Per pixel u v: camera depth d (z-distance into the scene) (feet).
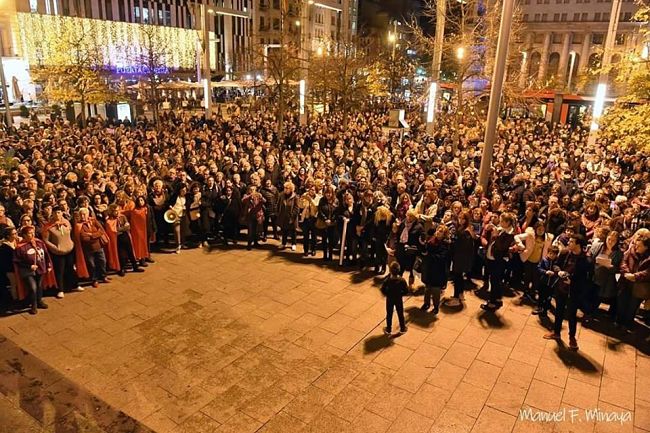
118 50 167.73
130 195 36.88
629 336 27.20
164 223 40.52
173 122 100.73
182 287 32.96
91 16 200.44
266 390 22.06
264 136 79.30
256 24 236.02
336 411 20.74
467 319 29.07
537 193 42.68
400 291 26.35
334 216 37.68
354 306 30.63
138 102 120.67
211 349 25.30
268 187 43.01
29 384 22.07
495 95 36.96
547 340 26.68
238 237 44.06
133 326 27.50
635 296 26.86
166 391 21.83
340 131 82.64
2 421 19.53
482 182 38.96
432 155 61.36
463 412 20.79
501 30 35.58
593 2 285.23
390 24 223.51
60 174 43.50
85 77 102.68
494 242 29.63
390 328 26.94
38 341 25.75
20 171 41.55
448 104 97.81
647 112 41.68
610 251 27.91
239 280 34.42
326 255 38.86
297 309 30.04
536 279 30.76
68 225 31.01
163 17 230.07
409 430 19.67
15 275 28.91
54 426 19.40
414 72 150.10
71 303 30.25
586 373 23.61
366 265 37.78
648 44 48.62
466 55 64.95
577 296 25.30
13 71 156.35
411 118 101.40
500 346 26.07
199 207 41.01
